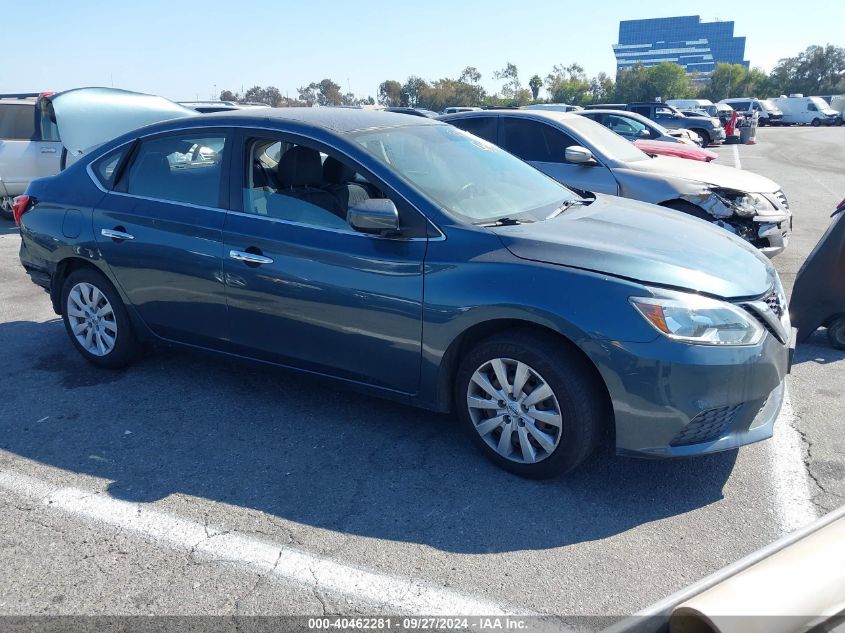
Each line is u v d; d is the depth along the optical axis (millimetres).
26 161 10352
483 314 3291
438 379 3537
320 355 3854
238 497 3318
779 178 16266
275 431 3959
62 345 5371
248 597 2652
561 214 3914
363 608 2590
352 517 3150
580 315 3084
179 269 4188
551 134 7672
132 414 4180
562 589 2672
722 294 3158
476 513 3168
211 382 4625
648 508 3199
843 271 4957
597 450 3725
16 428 4020
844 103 47562
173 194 4289
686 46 175500
